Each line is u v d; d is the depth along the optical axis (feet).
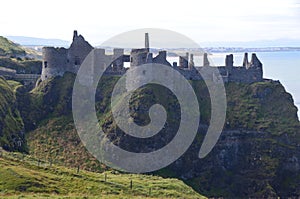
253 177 604.90
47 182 360.07
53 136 586.45
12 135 531.91
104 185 377.30
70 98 633.61
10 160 401.90
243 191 591.37
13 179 352.69
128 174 494.59
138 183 405.39
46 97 638.94
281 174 613.11
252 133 642.22
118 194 361.51
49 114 624.18
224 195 574.15
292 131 652.07
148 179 440.04
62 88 643.45
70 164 536.83
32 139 581.53
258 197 583.99
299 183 606.14
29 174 365.81
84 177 388.98
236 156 627.05
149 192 380.58
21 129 567.18
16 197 320.09
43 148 565.94
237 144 632.79
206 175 587.27
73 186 363.76
